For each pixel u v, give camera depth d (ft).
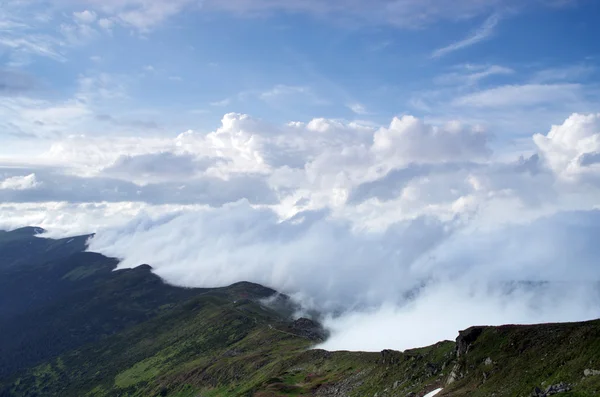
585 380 289.33
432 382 440.04
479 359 400.67
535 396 305.32
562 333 362.12
